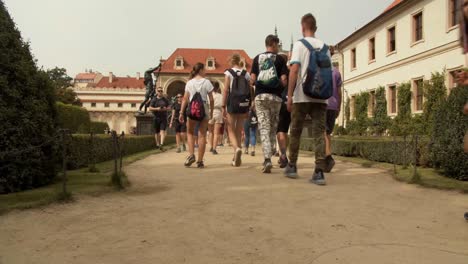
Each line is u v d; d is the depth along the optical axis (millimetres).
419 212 3465
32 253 2406
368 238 2707
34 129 4148
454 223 3113
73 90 80750
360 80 28953
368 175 5762
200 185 4742
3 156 3707
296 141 5211
